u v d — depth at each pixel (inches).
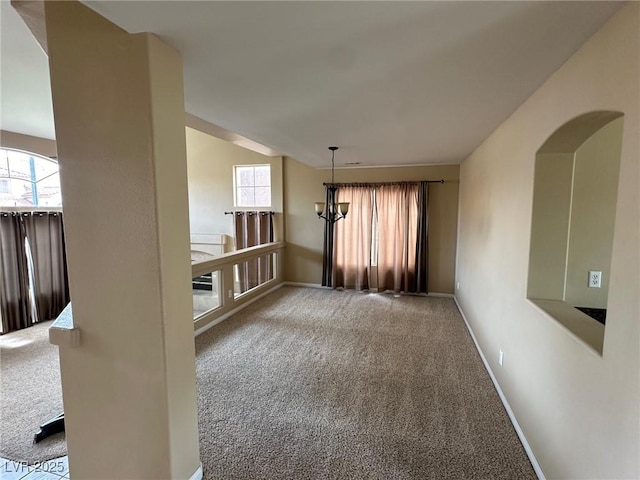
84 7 58.1
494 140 122.6
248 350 140.9
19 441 88.4
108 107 59.0
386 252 231.8
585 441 57.1
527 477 75.0
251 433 89.1
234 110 101.8
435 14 50.4
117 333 63.4
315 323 173.8
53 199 199.8
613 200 81.6
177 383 65.9
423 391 109.4
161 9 49.1
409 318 181.3
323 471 76.5
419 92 85.1
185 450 68.8
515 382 92.7
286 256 258.8
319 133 131.7
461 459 80.0
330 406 101.2
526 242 86.4
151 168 58.5
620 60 48.9
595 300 84.8
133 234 60.6
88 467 68.4
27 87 115.0
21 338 162.2
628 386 46.1
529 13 50.3
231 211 266.5
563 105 67.2
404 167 227.0
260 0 46.9
